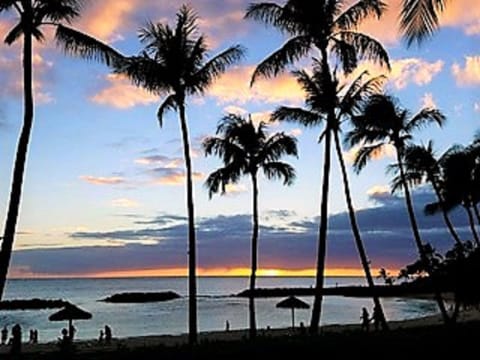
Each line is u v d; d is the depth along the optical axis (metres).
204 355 14.14
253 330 31.41
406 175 36.03
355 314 82.44
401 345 14.62
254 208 32.66
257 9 23.23
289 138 32.56
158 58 24.36
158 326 67.06
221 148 32.53
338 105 25.38
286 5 23.41
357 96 25.47
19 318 90.31
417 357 14.43
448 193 37.97
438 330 16.67
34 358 17.95
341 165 27.25
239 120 32.56
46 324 74.94
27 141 17.36
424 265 28.08
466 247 24.45
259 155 32.62
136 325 69.31
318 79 24.83
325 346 14.56
